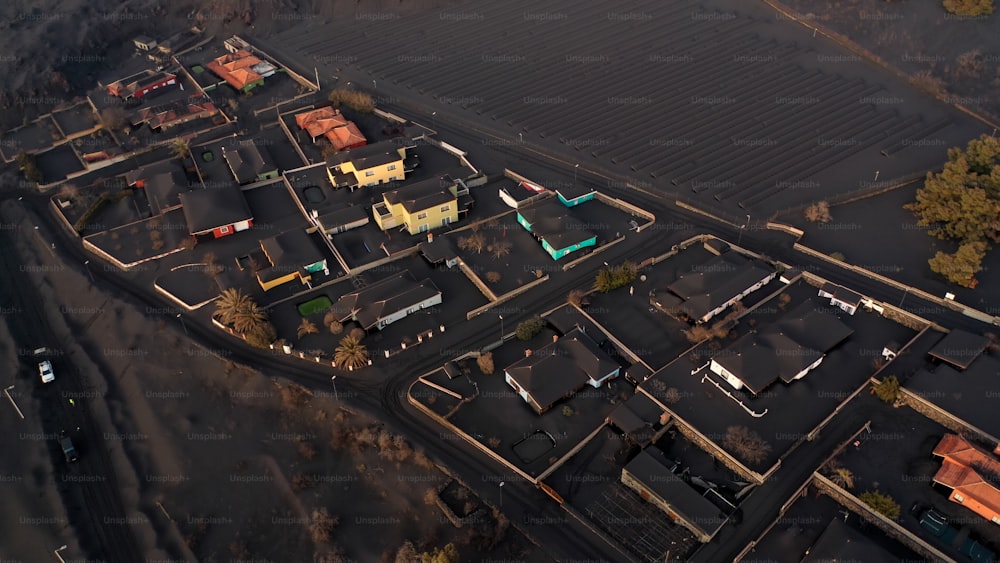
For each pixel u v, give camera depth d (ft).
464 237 344.90
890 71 452.76
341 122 419.54
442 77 482.28
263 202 373.61
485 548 226.58
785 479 239.50
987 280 302.86
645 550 222.89
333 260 336.08
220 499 249.34
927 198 333.83
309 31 552.00
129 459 263.49
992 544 215.72
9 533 241.96
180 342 298.97
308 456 258.16
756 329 291.38
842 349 280.72
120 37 540.52
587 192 364.99
